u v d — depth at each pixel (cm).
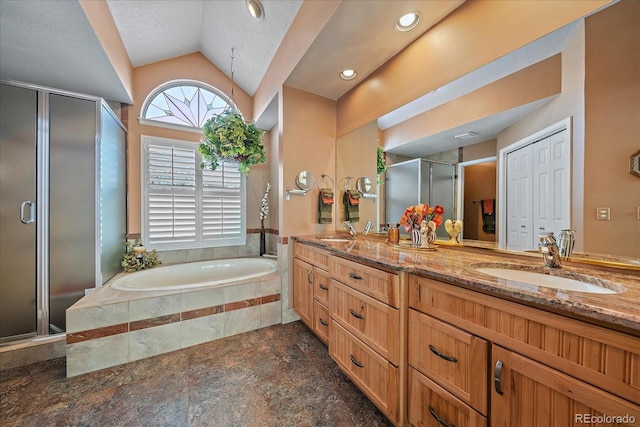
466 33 150
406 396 120
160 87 312
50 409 139
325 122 274
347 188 267
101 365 176
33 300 199
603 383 64
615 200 101
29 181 200
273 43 250
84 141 219
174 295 201
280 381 164
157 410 139
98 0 182
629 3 96
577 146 111
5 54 196
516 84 134
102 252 229
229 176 350
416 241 172
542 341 76
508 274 119
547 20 118
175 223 317
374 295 134
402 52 194
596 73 105
